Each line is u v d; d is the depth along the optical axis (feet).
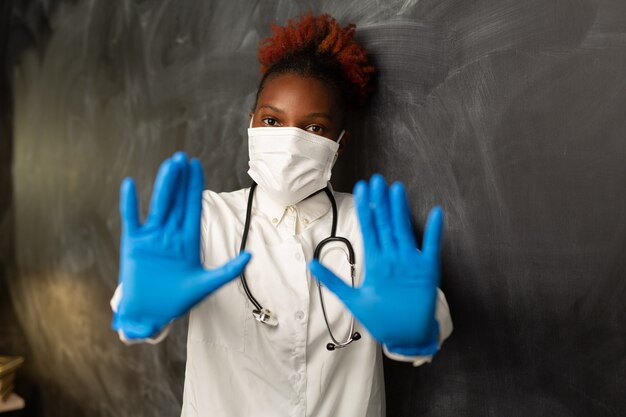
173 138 5.77
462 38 3.66
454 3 3.69
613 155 3.04
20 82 7.78
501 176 3.49
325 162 3.44
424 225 3.89
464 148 3.66
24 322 7.73
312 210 3.55
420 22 3.88
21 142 7.75
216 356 3.35
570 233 3.22
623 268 3.02
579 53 3.15
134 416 6.15
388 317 2.59
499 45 3.47
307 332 3.28
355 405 3.38
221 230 3.40
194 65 5.54
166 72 5.84
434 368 3.88
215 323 3.35
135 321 2.63
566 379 3.25
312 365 3.31
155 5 5.96
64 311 7.06
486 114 3.55
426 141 3.86
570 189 3.21
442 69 3.76
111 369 6.41
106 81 6.55
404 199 2.62
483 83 3.55
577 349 3.20
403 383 4.05
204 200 3.54
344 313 3.33
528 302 3.40
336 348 3.31
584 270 3.17
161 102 5.90
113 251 6.34
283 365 3.28
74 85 6.95
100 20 6.60
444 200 3.79
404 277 2.59
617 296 3.04
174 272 2.59
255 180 3.48
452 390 3.78
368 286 2.60
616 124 3.02
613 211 3.05
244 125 5.06
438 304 2.99
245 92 5.06
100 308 6.53
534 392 3.39
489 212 3.56
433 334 2.73
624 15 2.99
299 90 3.41
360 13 4.23
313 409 3.29
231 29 5.21
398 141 4.02
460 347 3.74
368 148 4.20
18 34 7.80
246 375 3.31
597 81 3.09
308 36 3.86
